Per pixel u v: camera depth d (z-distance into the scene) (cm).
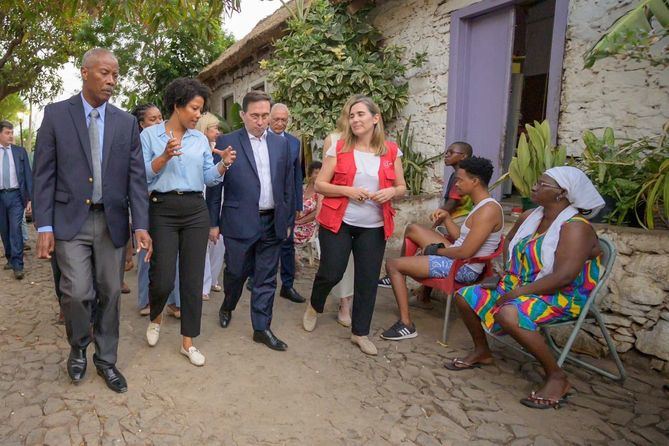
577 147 433
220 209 353
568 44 434
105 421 251
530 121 704
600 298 347
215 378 302
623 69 395
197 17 539
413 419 265
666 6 272
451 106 571
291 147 444
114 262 280
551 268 288
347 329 392
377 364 332
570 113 437
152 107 441
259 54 1038
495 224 345
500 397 292
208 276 448
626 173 352
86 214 264
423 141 624
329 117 649
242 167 328
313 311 381
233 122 901
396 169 337
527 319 282
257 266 347
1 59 1274
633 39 287
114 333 288
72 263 266
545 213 305
